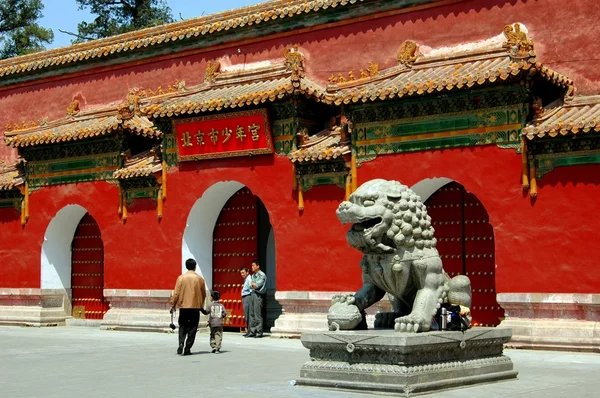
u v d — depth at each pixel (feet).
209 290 101.91
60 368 67.72
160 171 100.63
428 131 82.33
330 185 89.04
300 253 90.48
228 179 95.91
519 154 77.61
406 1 92.94
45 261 113.80
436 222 87.66
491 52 83.66
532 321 76.69
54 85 123.75
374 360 51.03
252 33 104.27
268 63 103.40
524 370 62.13
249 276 94.07
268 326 108.78
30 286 114.01
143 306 103.19
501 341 56.39
